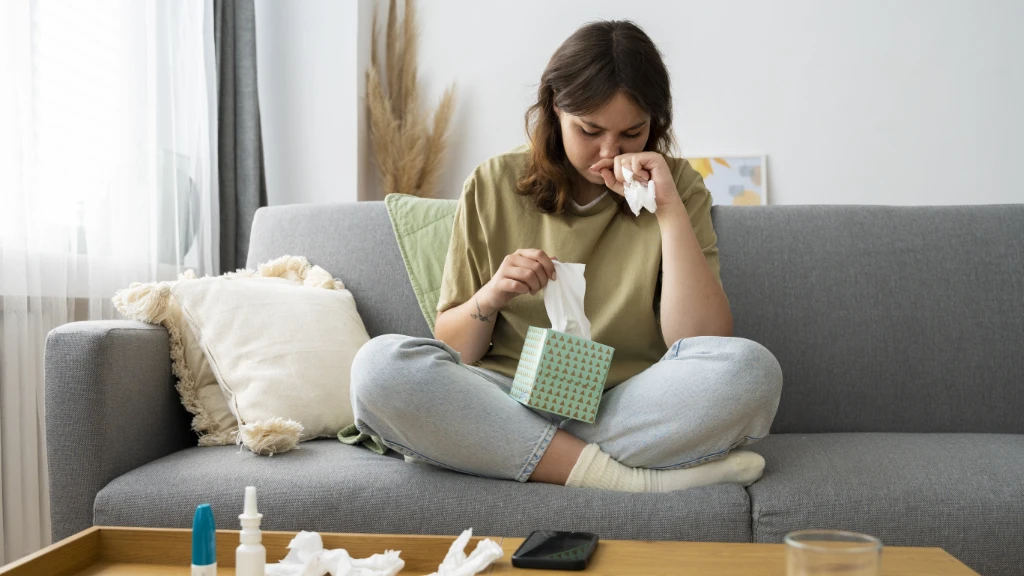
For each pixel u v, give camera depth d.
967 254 1.75
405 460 1.32
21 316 1.83
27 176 1.88
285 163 3.37
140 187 2.33
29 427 1.84
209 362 1.55
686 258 1.44
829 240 1.79
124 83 2.30
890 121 3.47
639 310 1.51
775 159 3.51
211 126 2.84
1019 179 3.42
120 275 2.26
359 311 1.85
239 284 1.65
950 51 3.44
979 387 1.70
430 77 3.66
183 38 2.67
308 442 1.51
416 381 1.21
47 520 1.89
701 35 3.54
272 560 0.91
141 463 1.41
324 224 1.93
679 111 3.55
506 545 0.91
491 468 1.23
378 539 0.90
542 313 1.54
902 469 1.25
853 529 1.16
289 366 1.55
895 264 1.76
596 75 1.41
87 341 1.31
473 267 1.59
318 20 3.37
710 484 1.23
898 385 1.71
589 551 0.86
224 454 1.38
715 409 1.21
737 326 1.74
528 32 3.62
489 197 1.60
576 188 1.60
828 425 1.71
